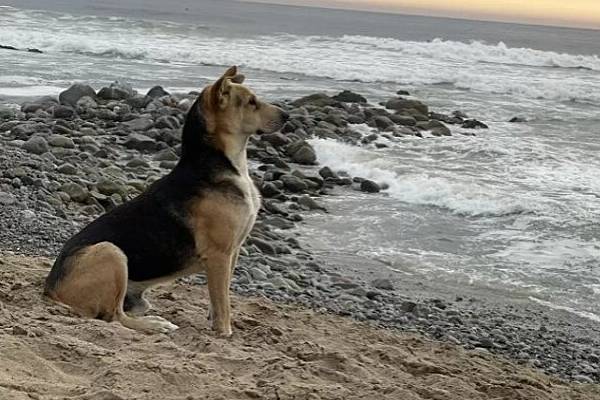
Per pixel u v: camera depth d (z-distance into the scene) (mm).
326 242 11547
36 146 13711
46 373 4320
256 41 43281
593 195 14203
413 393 4785
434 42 43906
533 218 12805
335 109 21312
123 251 5828
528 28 81625
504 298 9539
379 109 21734
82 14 59688
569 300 9586
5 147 13648
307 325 6910
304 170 15789
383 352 6094
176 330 5652
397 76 32719
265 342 5828
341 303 8523
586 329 8672
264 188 13766
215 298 5969
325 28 60875
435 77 32688
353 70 33375
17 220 9398
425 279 10086
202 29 49281
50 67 29141
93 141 15352
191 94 22031
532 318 8906
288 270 9742
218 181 5918
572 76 35844
